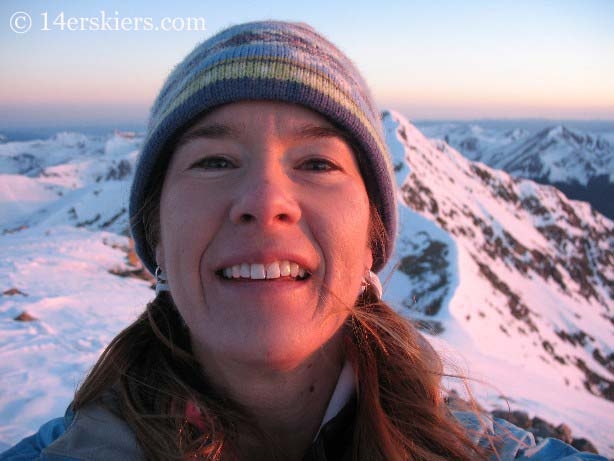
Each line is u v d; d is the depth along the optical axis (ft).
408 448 1.06
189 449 0.97
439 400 1.18
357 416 1.09
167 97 1.05
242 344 0.89
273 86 0.92
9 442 3.44
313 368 1.10
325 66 0.98
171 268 0.97
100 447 0.95
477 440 1.09
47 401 4.16
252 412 1.09
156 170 1.06
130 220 1.16
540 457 1.07
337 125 0.99
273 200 0.88
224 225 0.92
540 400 13.65
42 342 5.78
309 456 1.06
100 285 9.46
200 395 1.03
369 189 1.12
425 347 1.26
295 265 0.93
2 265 10.20
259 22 1.04
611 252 101.71
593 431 10.98
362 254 1.01
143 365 1.11
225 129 0.93
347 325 1.18
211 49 0.98
